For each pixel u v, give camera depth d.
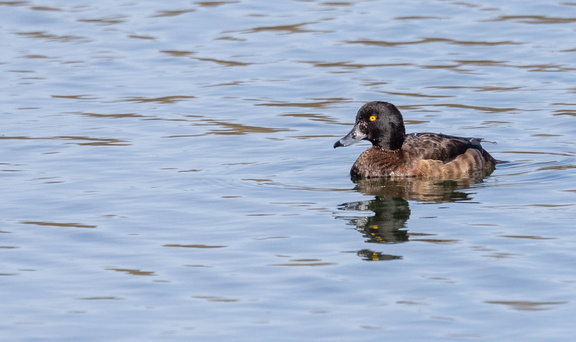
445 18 25.84
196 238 13.20
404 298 11.12
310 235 13.31
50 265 12.30
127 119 19.66
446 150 16.62
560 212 13.94
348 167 16.98
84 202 14.80
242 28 25.61
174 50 24.19
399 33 24.86
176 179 16.02
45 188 15.55
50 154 17.48
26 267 12.25
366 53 23.56
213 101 20.78
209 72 22.67
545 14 25.91
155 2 28.14
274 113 20.00
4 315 10.91
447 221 13.77
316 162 17.17
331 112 20.06
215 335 10.34
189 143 18.16
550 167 16.45
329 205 14.76
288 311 10.87
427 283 11.51
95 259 12.48
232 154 17.53
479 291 11.24
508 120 19.12
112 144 18.06
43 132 18.81
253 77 22.28
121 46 24.52
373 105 16.66
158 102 20.75
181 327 10.53
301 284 11.56
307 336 10.27
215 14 26.83
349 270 11.98
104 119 19.69
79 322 10.71
